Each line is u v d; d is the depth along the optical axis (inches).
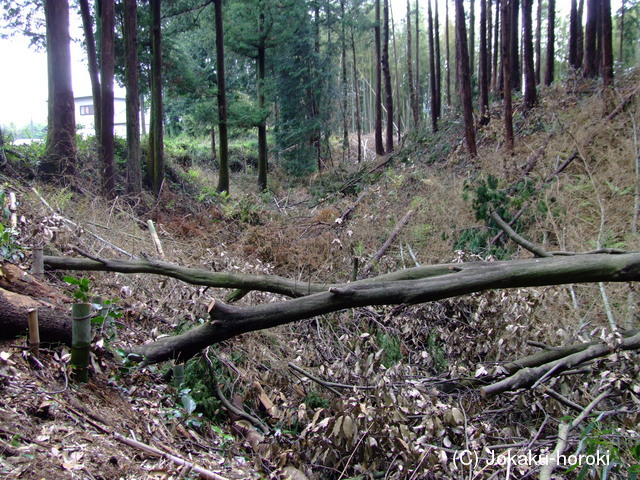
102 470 84.0
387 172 529.7
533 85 499.8
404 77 1449.3
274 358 172.9
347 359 157.4
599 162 317.7
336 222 312.7
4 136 428.8
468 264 130.6
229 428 138.6
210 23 749.9
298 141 838.5
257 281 152.1
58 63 353.4
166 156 648.4
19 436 83.1
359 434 118.6
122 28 543.8
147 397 126.6
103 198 322.7
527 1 494.6
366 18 836.6
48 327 118.1
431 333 184.2
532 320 169.5
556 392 139.7
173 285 197.5
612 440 109.3
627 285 193.0
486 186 289.4
